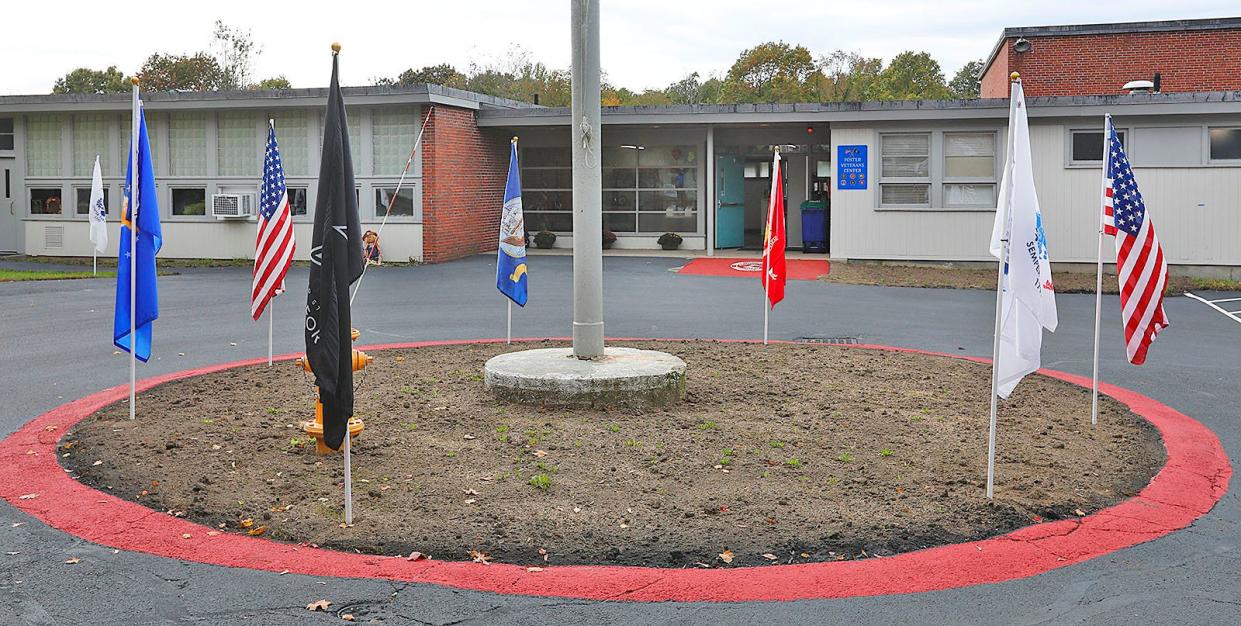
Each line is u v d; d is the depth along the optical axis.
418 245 23.72
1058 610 4.77
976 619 4.66
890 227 23.22
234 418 8.18
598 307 9.26
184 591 4.90
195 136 25.08
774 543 5.53
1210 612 4.75
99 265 24.22
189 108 24.55
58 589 4.93
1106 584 5.07
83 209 25.88
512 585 4.96
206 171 25.05
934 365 10.95
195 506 6.02
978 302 17.44
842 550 5.45
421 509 6.00
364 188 23.95
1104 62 29.47
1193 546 5.61
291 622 4.57
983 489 6.48
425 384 9.46
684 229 27.27
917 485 6.55
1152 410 8.88
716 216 26.95
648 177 27.34
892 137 23.11
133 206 8.00
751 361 10.97
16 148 26.12
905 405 8.84
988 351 12.50
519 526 5.74
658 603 4.80
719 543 5.52
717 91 54.34
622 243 27.62
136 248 8.05
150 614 4.66
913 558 5.33
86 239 25.88
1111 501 6.34
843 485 6.52
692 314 15.75
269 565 5.18
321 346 5.69
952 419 8.36
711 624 4.59
